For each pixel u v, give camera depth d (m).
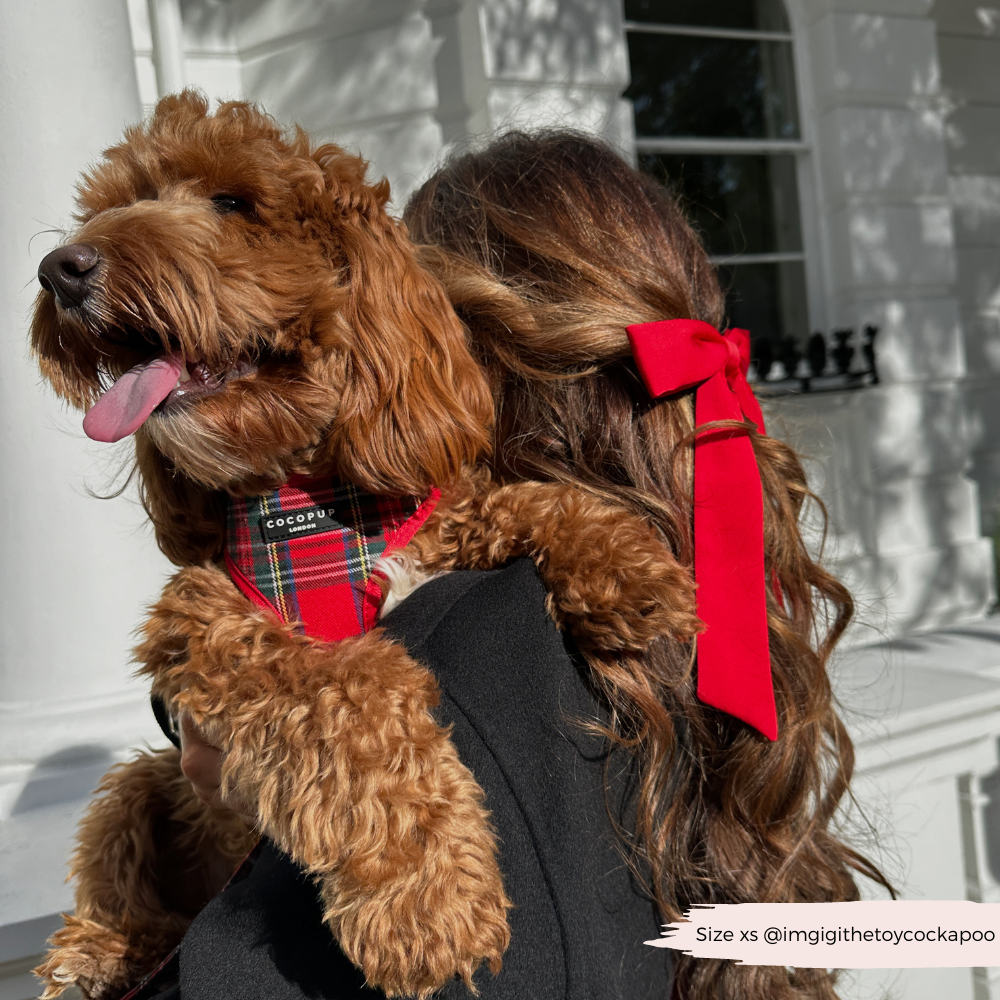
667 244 1.44
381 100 3.94
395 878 1.01
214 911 1.07
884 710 2.39
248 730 1.17
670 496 1.31
